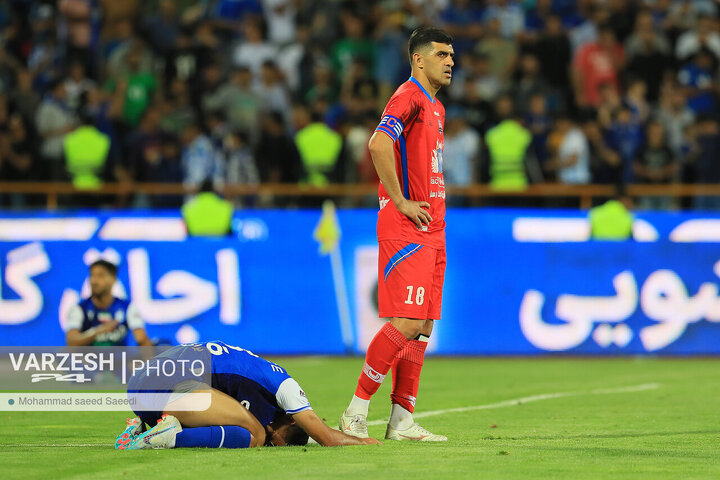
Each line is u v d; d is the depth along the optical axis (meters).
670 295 51.19
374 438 23.58
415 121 23.22
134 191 55.16
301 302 51.28
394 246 22.92
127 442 21.19
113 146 57.28
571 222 52.09
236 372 21.39
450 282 51.34
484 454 20.44
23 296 50.47
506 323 51.22
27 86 60.66
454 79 63.81
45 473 18.16
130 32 67.25
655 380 39.72
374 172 56.50
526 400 33.03
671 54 65.19
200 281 50.81
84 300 35.22
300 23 68.62
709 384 38.12
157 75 65.06
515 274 51.41
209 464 18.88
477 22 68.00
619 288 51.19
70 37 67.31
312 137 56.31
